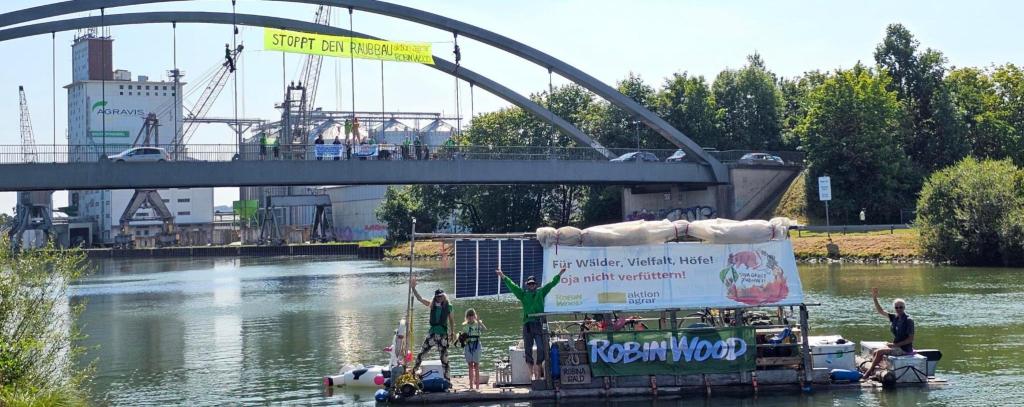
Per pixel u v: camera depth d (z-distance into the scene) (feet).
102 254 572.92
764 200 311.47
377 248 428.56
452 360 98.17
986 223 209.36
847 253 236.84
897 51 337.72
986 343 98.63
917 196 299.99
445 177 245.65
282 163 225.35
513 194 381.60
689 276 75.82
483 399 73.67
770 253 76.07
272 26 230.89
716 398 73.31
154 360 106.63
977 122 329.31
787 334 76.84
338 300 180.55
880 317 122.42
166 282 265.75
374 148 243.40
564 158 270.87
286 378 92.02
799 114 412.98
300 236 651.66
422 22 238.48
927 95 335.26
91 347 118.11
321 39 236.22
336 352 108.68
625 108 277.44
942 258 217.77
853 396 73.10
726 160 310.45
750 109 381.60
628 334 74.54
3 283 71.97
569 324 86.38
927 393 73.61
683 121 366.63
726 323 80.74
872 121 294.87
